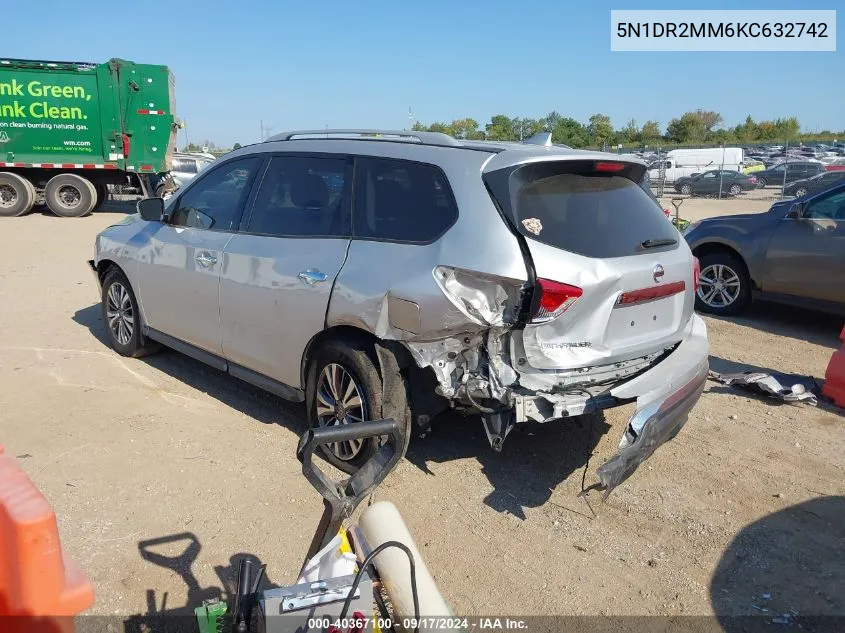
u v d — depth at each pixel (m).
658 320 4.08
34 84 17.92
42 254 11.97
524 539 3.69
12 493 1.79
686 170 40.91
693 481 4.32
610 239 3.83
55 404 5.16
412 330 3.72
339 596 2.03
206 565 3.37
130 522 3.70
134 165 19.02
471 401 3.69
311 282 4.18
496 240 3.59
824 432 5.05
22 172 18.86
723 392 5.82
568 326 3.63
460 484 4.19
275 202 4.69
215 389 5.58
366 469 2.32
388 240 3.99
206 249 4.98
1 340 6.71
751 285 8.09
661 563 3.52
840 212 7.36
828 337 7.51
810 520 3.91
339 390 4.21
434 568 3.43
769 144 60.50
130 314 6.11
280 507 3.89
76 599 1.76
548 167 3.80
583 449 4.66
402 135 4.32
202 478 4.17
